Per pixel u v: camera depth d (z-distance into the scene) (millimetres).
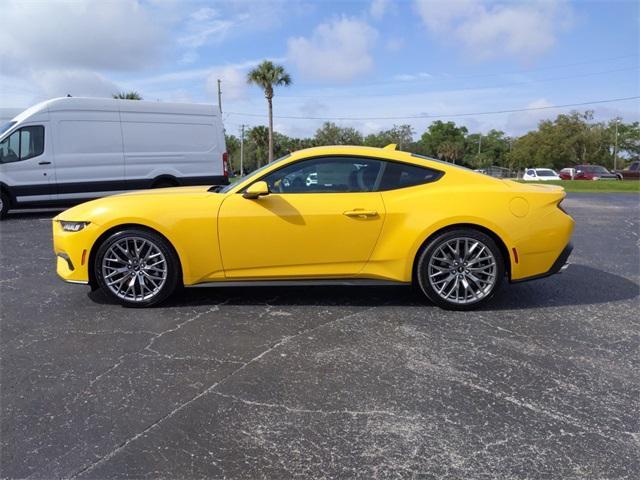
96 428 2463
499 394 2799
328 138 72375
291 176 4215
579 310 4207
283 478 2115
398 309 4195
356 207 4086
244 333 3654
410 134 83625
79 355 3285
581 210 11617
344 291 4691
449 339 3561
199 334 3635
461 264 4125
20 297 4547
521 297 4566
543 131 66000
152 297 4188
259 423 2510
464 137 96750
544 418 2562
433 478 2117
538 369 3105
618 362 3207
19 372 3049
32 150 9734
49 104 9797
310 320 3922
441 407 2664
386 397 2762
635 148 66750
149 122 10523
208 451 2291
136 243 4145
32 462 2209
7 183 9625
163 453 2275
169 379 2959
